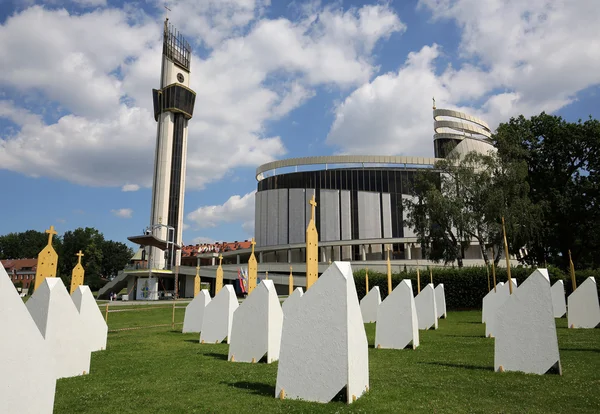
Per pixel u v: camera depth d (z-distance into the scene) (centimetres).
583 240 4522
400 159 7131
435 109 7538
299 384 834
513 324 1089
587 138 4281
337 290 850
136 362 1274
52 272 1352
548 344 1039
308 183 7544
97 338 1549
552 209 4362
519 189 3859
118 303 5006
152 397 852
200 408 770
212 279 7400
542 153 4584
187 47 9044
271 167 8075
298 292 995
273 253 7694
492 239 3831
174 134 8525
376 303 2612
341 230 7100
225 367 1184
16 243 11019
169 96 8412
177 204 8244
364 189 7144
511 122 4825
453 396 827
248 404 790
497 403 777
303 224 7425
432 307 2328
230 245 11406
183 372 1112
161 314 3400
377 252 6669
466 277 3641
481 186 3912
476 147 6988
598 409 735
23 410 518
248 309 1329
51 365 560
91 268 9456
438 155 7394
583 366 1119
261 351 1273
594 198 4359
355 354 839
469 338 1812
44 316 1056
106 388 938
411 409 741
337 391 798
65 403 814
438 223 4141
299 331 864
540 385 909
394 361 1261
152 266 7550
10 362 511
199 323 2162
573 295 2169
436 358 1309
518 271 3484
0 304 511
